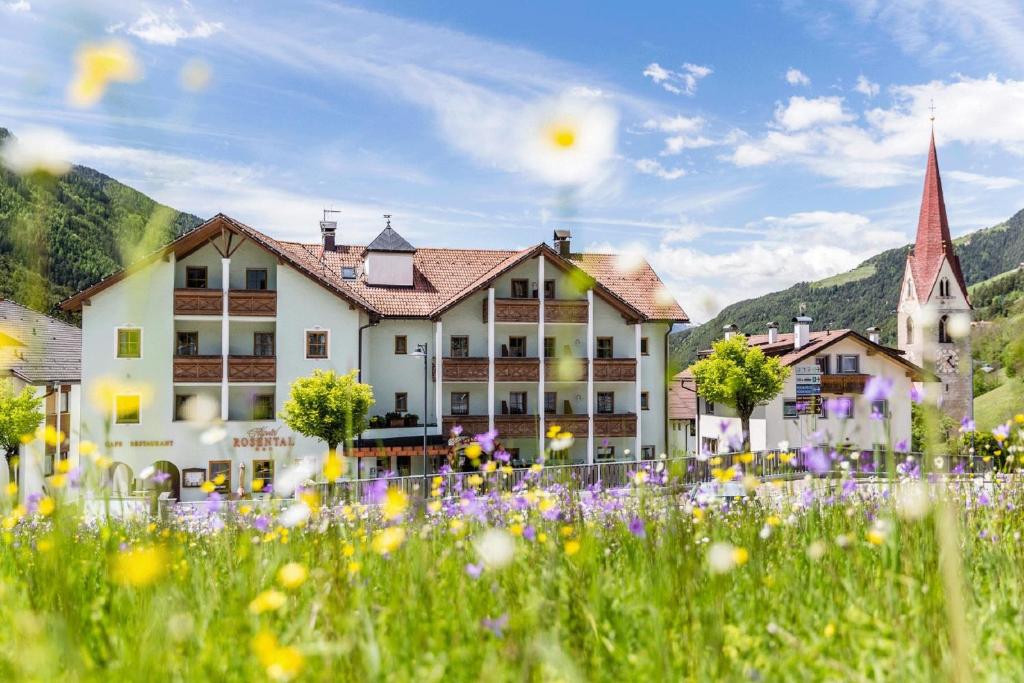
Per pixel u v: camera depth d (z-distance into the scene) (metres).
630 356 36.41
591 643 2.53
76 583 2.86
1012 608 2.99
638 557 3.65
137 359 28.14
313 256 37.06
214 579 3.20
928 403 2.18
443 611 2.86
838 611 2.89
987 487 5.56
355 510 4.64
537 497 4.98
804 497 4.88
